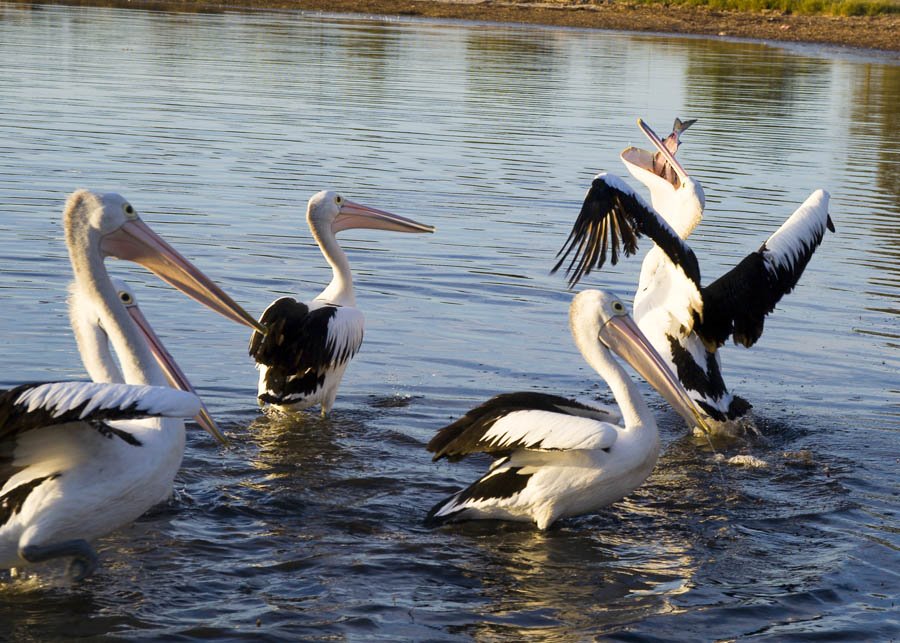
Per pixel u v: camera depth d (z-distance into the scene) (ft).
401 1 211.00
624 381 31.45
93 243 27.94
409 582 26.96
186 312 47.24
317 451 35.47
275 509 30.94
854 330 49.52
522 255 58.34
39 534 24.64
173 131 85.15
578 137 91.09
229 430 36.88
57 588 25.91
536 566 28.19
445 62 136.26
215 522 29.86
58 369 39.50
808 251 41.34
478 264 56.44
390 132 89.76
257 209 64.18
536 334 47.19
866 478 34.96
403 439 36.86
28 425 22.27
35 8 173.88
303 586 26.43
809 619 25.64
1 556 25.23
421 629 24.61
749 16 206.90
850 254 61.77
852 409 40.96
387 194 68.95
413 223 44.42
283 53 136.87
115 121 87.61
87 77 108.68
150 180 69.05
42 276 49.93
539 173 77.05
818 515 32.04
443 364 43.47
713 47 166.81
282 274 52.85
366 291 51.52
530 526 30.81
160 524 29.50
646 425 30.96
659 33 185.78
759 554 29.27
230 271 52.60
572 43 164.25
